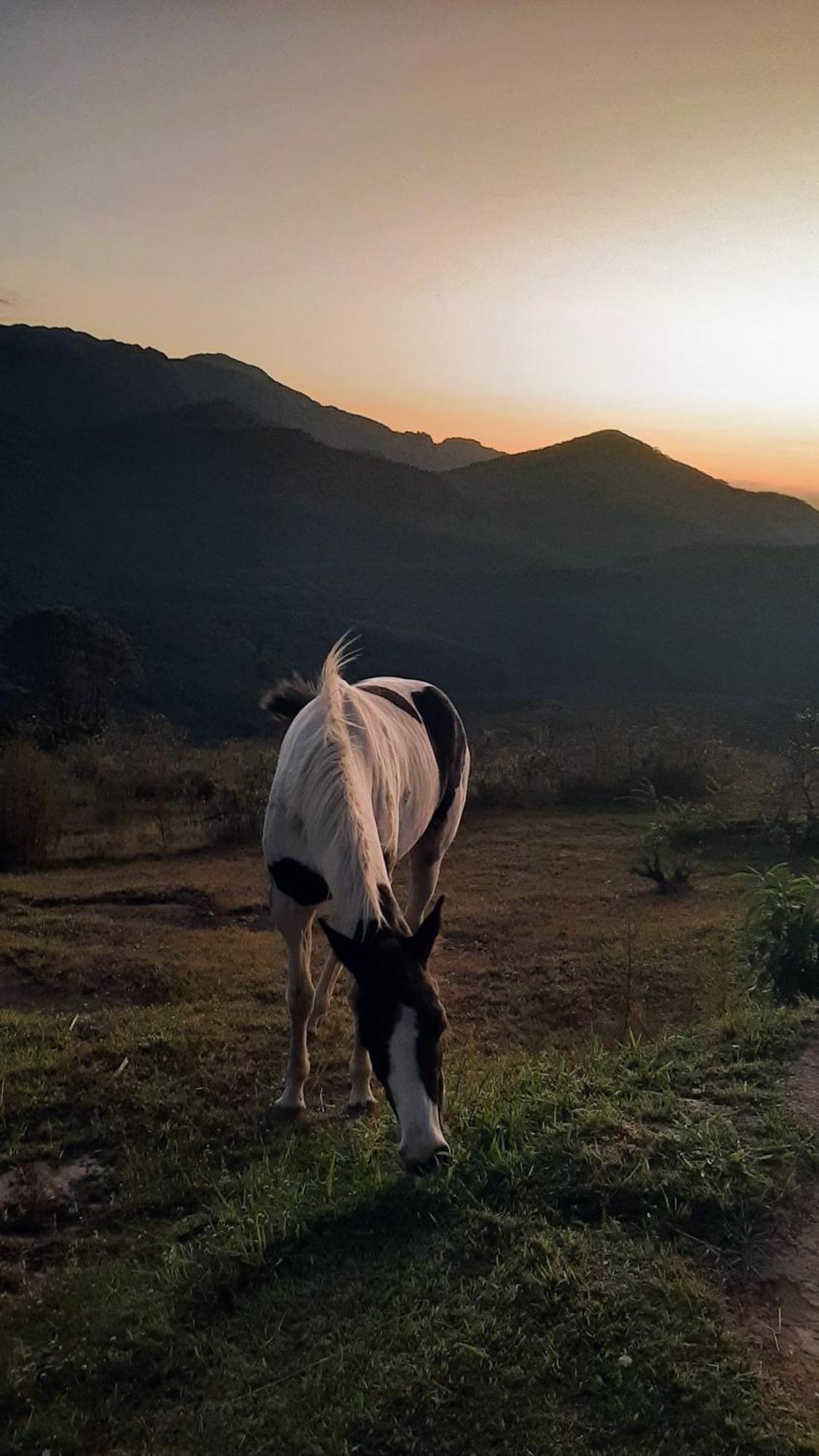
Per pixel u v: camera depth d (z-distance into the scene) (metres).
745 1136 3.14
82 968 6.47
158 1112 4.15
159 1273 2.90
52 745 20.19
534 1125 3.29
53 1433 2.33
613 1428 2.15
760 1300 2.51
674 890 8.88
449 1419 2.20
